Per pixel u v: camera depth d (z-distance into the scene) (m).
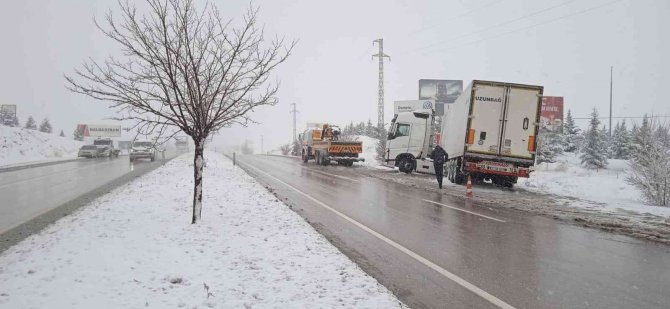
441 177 17.12
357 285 5.32
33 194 14.52
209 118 8.80
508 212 11.47
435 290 5.44
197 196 8.77
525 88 16.39
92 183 17.94
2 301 4.50
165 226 8.40
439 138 28.05
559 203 13.25
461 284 5.66
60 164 32.53
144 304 4.50
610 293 5.33
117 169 26.45
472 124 16.52
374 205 12.55
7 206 11.98
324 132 34.22
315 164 34.84
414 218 10.46
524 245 7.79
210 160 36.59
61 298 4.59
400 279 5.87
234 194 13.49
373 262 6.68
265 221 9.21
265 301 4.71
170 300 4.63
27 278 5.24
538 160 39.53
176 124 8.27
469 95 16.53
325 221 10.02
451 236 8.51
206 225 8.56
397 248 7.54
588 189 19.69
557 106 40.97
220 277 5.48
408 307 4.68
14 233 8.51
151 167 28.22
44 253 6.36
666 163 14.95
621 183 20.38
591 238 8.38
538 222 10.03
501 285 5.63
